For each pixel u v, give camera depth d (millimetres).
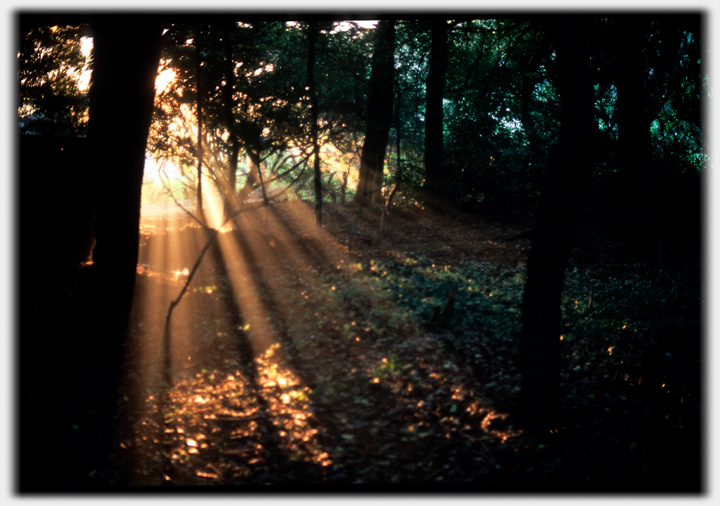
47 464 5699
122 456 6207
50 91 18531
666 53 17219
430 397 8102
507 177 24359
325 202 27219
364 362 9234
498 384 8805
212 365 9141
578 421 8016
